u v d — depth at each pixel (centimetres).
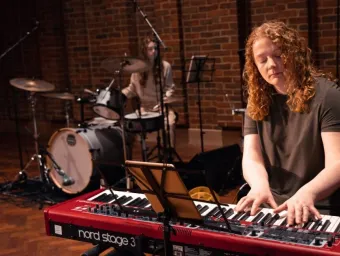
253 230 169
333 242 156
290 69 193
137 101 561
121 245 190
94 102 532
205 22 627
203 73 643
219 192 465
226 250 166
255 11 600
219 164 464
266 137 210
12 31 801
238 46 608
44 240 385
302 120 198
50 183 514
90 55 737
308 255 152
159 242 181
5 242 387
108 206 205
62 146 492
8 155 682
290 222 172
